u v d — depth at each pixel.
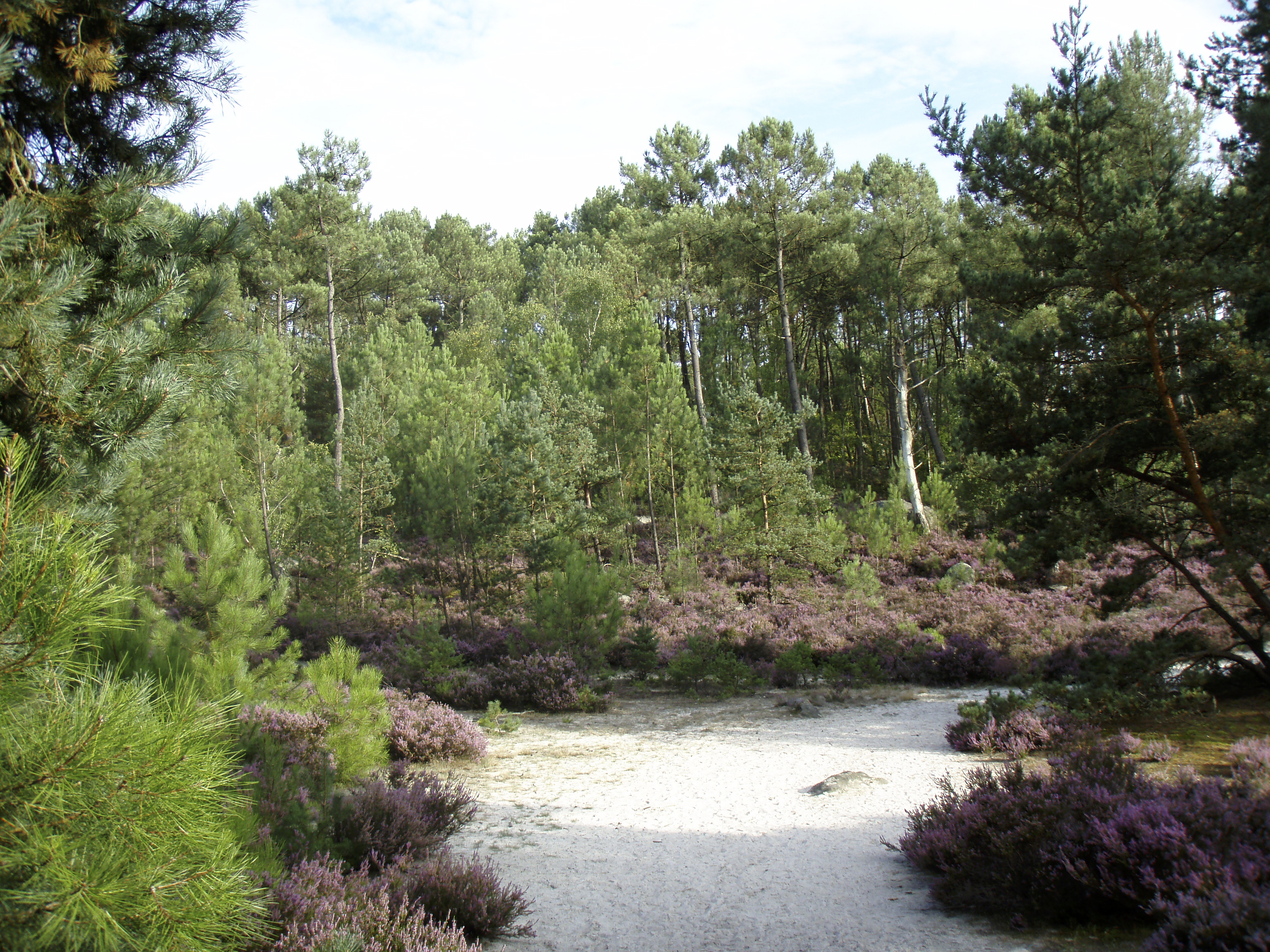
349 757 7.25
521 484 20.03
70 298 3.85
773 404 20.06
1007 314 11.19
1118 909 4.34
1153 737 8.39
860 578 20.52
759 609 19.69
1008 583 21.31
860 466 41.69
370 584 19.95
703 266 38.56
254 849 4.22
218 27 4.98
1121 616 15.96
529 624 15.05
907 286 31.59
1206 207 9.37
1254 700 9.55
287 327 43.69
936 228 31.02
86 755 2.03
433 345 43.91
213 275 5.16
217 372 5.11
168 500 17.97
